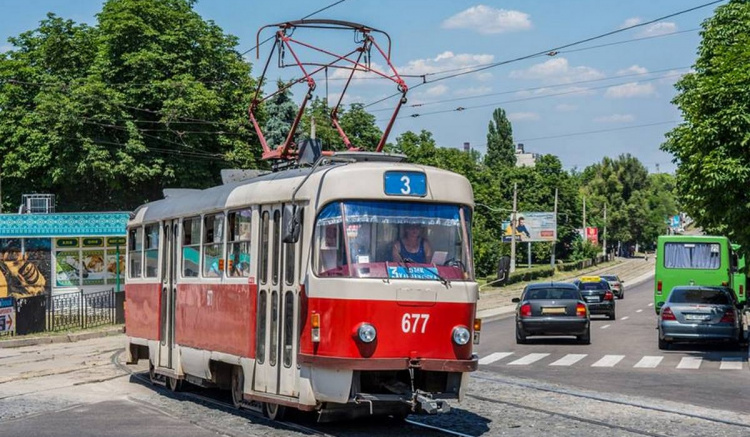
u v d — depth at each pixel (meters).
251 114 19.92
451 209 12.37
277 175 13.55
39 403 15.80
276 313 12.71
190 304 15.79
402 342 11.59
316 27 19.03
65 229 41.59
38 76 47.59
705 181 23.47
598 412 13.99
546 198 115.38
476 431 12.30
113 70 46.09
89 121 44.59
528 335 28.02
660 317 25.94
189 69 47.22
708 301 25.62
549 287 28.42
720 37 31.75
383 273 11.70
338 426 12.70
